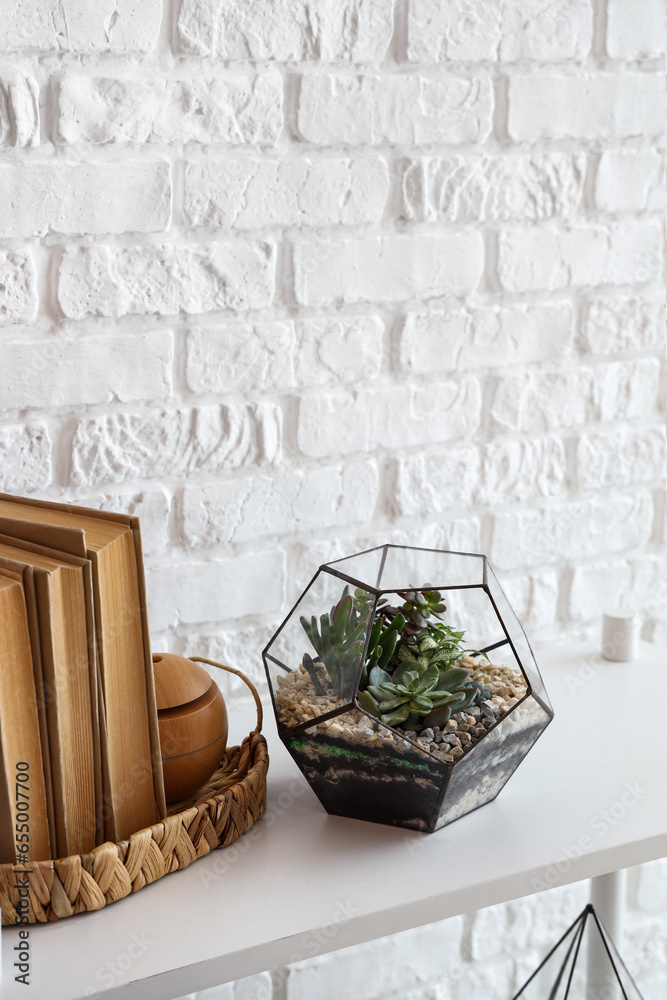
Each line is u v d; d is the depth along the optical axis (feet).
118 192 2.87
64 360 2.91
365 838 2.55
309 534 3.43
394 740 2.34
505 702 2.49
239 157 3.04
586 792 2.74
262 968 2.17
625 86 3.56
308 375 3.29
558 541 3.88
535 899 4.40
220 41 2.92
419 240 3.35
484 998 4.39
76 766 2.24
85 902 2.21
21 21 2.66
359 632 2.44
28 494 2.97
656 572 4.12
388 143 3.22
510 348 3.61
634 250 3.74
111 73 2.82
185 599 3.24
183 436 3.14
